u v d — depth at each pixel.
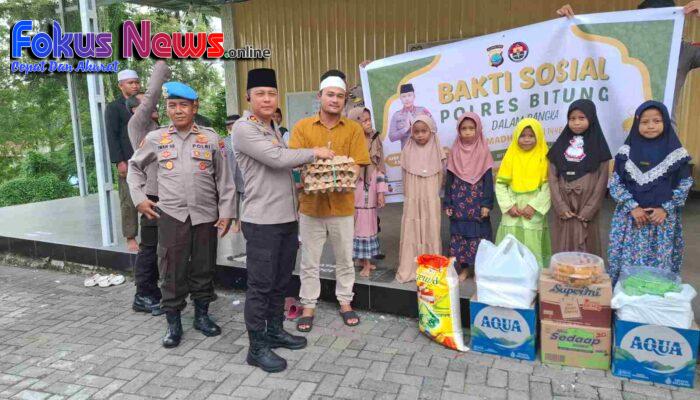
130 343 3.48
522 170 3.55
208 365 3.13
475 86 4.12
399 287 3.83
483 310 3.11
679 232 3.15
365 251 4.10
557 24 3.81
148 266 3.98
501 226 3.74
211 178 3.44
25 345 3.49
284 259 3.22
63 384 2.96
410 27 7.89
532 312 2.99
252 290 3.03
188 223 3.36
